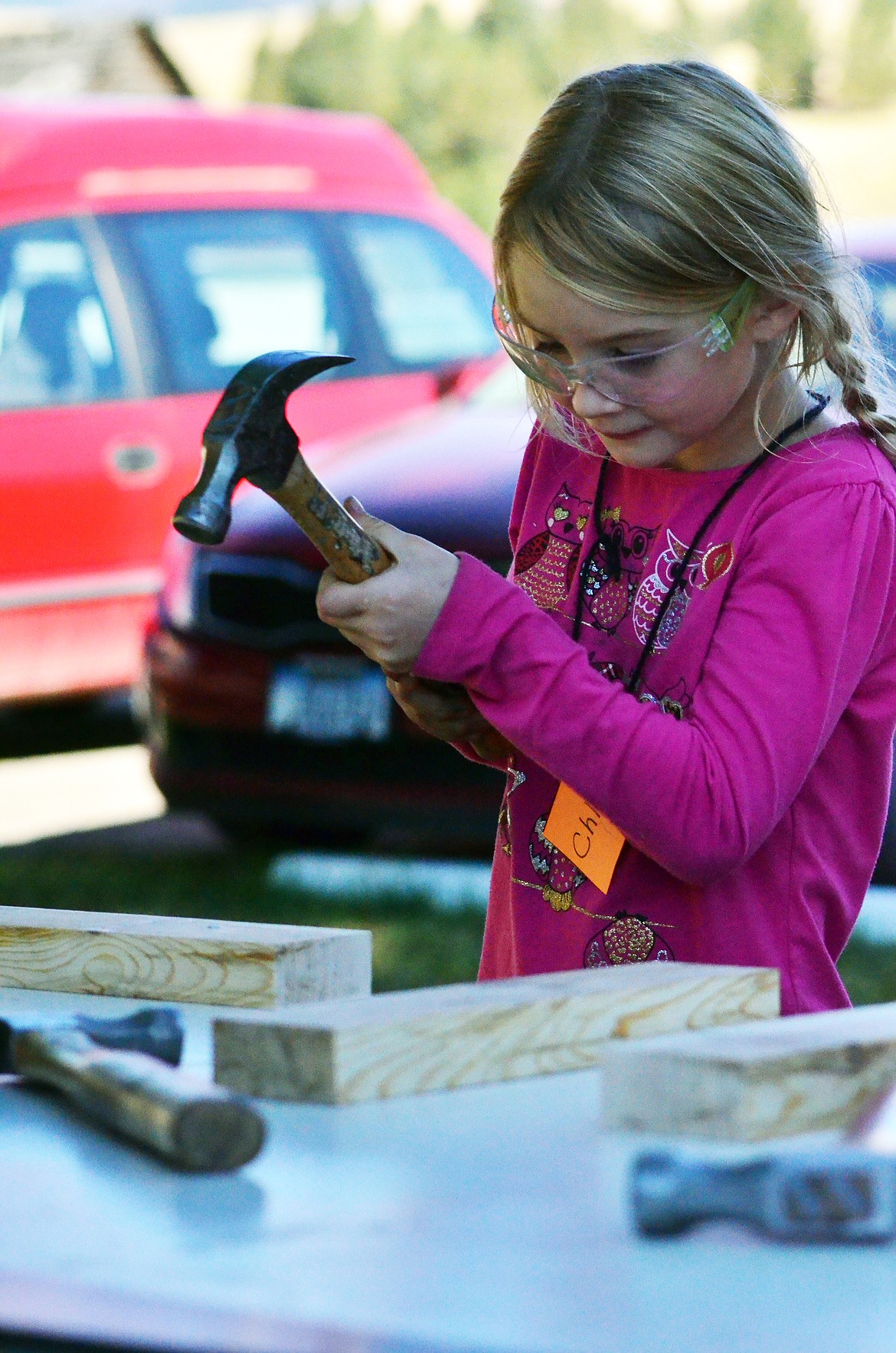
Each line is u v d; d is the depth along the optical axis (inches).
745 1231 63.8
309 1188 69.0
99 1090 75.8
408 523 302.8
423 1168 71.6
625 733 104.7
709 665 109.9
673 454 112.7
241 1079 83.4
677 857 105.0
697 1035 79.4
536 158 111.0
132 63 992.9
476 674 106.6
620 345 107.6
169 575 348.8
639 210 105.6
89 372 432.1
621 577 124.9
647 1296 57.2
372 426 448.5
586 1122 78.1
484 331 483.8
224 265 454.9
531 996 87.7
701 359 108.3
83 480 423.5
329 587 106.9
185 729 336.5
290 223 462.0
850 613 109.0
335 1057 80.7
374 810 318.7
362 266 466.3
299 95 1112.2
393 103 1096.8
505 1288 57.8
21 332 426.9
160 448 433.4
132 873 370.9
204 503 96.3
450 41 1095.0
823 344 114.4
